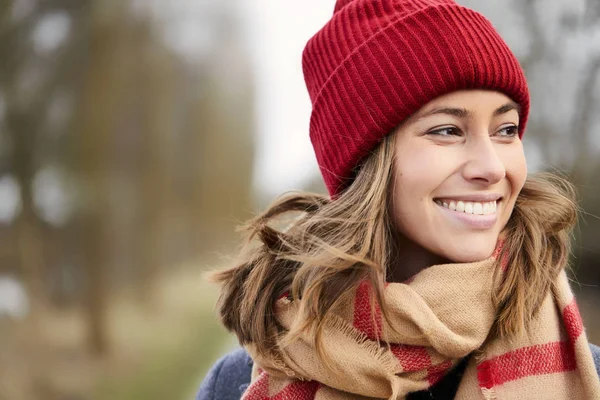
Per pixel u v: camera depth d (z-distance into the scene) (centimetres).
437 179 116
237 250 157
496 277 118
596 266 434
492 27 125
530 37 310
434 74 117
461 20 120
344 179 133
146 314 914
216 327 964
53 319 774
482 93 117
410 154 119
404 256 131
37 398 639
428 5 124
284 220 149
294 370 125
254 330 131
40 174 809
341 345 119
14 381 641
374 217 120
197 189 1216
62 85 824
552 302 122
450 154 116
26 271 796
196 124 1187
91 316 791
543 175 140
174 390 683
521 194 130
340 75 129
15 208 804
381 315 118
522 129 131
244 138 1362
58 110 825
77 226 832
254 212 165
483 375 117
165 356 785
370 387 118
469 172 115
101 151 862
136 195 955
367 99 124
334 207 129
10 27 770
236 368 156
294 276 132
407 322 116
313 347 122
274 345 129
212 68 1248
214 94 1248
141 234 964
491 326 119
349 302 121
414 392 127
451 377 125
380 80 122
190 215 1192
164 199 1050
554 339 117
